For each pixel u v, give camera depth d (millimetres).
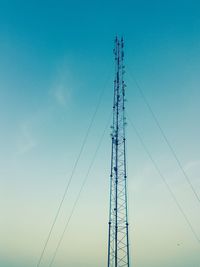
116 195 26969
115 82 32281
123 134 29594
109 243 25188
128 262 24406
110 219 26125
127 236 25281
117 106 31031
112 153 28891
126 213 26125
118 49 33750
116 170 27969
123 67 32688
